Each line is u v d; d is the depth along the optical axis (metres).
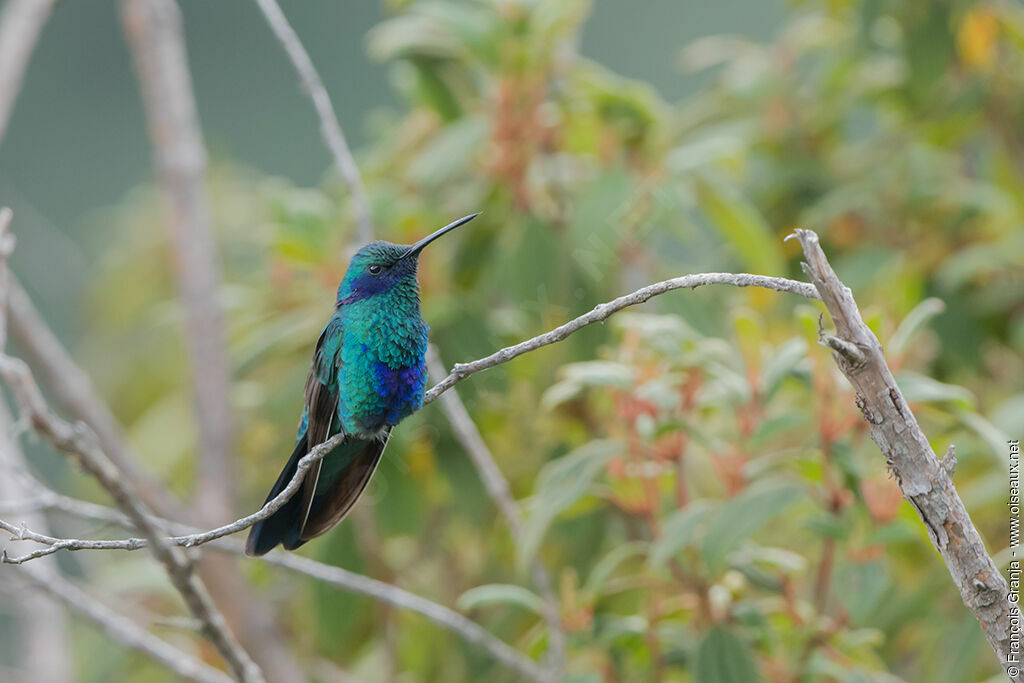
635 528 9.16
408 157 10.86
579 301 9.18
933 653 7.98
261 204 13.45
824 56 11.72
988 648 7.65
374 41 10.05
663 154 9.70
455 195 10.45
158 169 11.45
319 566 7.85
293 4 27.39
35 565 7.91
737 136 11.31
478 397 9.28
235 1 27.67
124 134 28.53
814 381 7.38
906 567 9.14
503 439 10.02
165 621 6.19
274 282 10.33
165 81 11.52
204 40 27.53
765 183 11.32
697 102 12.53
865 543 7.17
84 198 28.02
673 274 10.05
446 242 9.89
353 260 7.31
